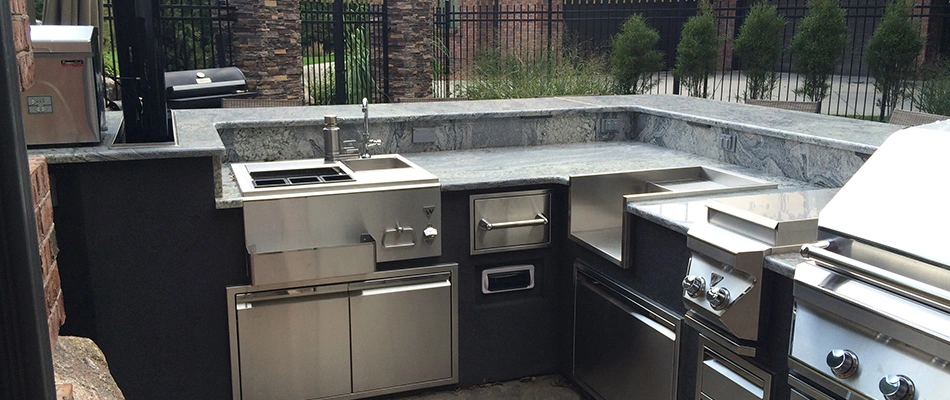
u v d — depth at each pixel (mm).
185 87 6117
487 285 3492
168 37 9281
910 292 1760
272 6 8328
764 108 4262
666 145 4227
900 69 9234
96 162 2807
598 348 3307
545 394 3549
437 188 3238
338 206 3096
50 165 2773
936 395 1681
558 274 3631
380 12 10055
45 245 1508
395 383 3391
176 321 3051
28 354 594
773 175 3418
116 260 2922
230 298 3072
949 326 1655
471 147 4160
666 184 3555
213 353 3131
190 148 2867
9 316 582
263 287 3096
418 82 10172
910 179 1938
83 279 2904
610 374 3219
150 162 2877
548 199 3512
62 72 2766
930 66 9766
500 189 3414
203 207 2977
